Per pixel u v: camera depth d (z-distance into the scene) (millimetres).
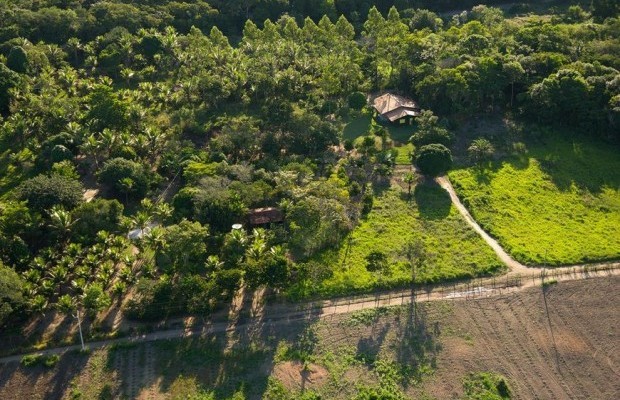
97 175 105562
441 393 71125
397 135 125000
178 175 109438
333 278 87375
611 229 96625
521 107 127562
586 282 86250
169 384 72562
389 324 80500
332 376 73312
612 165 111688
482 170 111562
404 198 105000
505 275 87750
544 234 95625
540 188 106500
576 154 115438
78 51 155125
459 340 78000
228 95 134500
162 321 81250
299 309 83125
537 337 78188
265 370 74250
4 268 79250
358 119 132000
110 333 78812
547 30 144125
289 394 71000
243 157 116000
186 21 172625
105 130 110875
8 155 115562
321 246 92562
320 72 143625
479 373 73438
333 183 103812
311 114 123562
